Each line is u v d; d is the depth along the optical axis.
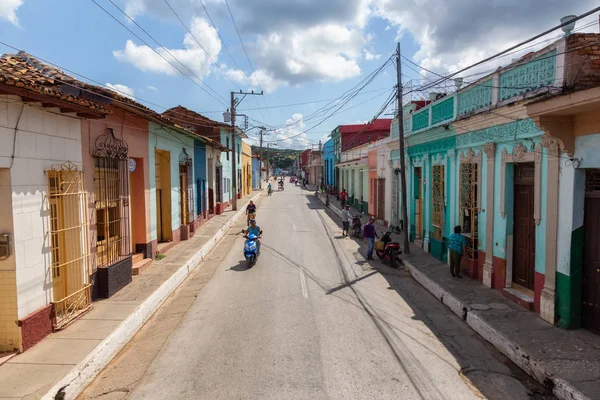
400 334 7.51
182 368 6.19
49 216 7.07
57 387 5.25
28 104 6.52
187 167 17.80
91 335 6.90
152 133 12.91
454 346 7.06
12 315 6.21
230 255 14.97
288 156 165.25
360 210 29.20
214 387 5.57
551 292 7.53
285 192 51.97
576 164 7.03
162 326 8.13
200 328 7.86
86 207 8.19
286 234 19.27
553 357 6.12
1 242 6.12
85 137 8.66
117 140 9.99
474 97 10.80
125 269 9.86
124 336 7.28
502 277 9.51
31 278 6.58
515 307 8.45
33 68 7.84
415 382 5.70
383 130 36.50
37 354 6.19
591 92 5.86
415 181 16.62
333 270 12.55
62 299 7.24
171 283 10.47
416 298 9.91
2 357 6.08
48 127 7.08
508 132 9.09
